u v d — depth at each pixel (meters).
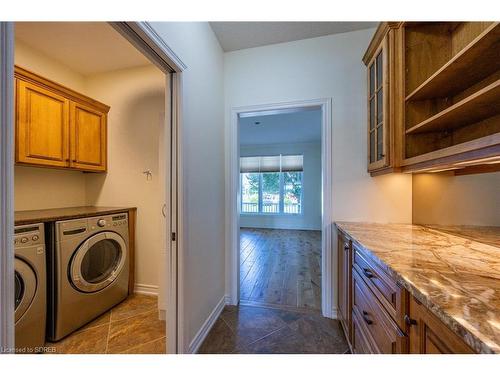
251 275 2.97
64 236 1.65
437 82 1.23
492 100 0.95
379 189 1.88
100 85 2.49
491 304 0.59
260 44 2.12
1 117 0.55
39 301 1.49
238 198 2.29
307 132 5.08
